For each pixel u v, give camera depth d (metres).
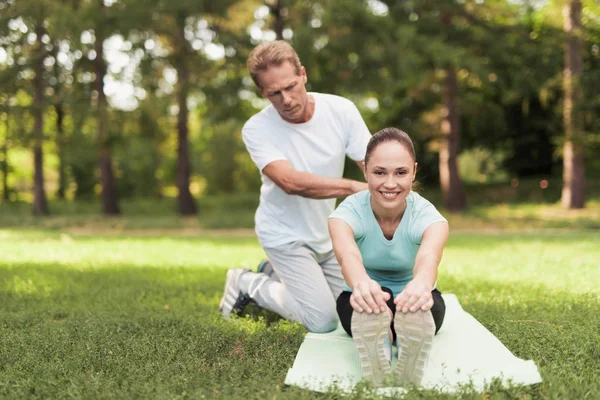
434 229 2.75
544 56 17.56
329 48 15.27
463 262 6.65
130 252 8.10
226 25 16.62
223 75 17.42
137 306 4.11
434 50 15.66
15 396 2.36
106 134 17.22
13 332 3.40
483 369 2.58
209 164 31.88
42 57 17.20
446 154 18.09
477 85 19.73
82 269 6.13
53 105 17.80
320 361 2.76
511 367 2.55
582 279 4.99
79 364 2.70
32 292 4.69
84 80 17.77
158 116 17.45
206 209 22.84
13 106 17.14
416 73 15.77
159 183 29.92
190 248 8.88
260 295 3.68
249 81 16.70
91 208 23.42
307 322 3.44
